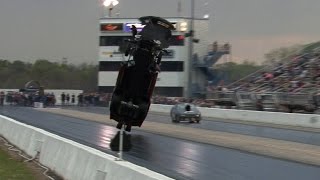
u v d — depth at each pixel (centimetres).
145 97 4350
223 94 17075
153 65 4225
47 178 4750
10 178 4753
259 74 18862
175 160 5678
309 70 16250
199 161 5575
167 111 18925
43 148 5734
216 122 13375
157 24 4181
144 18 4203
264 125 12169
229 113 15275
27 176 4875
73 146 4638
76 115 16050
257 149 6781
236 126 11769
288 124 12419
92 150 4253
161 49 4194
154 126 11519
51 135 5631
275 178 4381
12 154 6756
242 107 15775
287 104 13625
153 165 5275
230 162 5466
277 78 17162
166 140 8094
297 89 14788
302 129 10788
